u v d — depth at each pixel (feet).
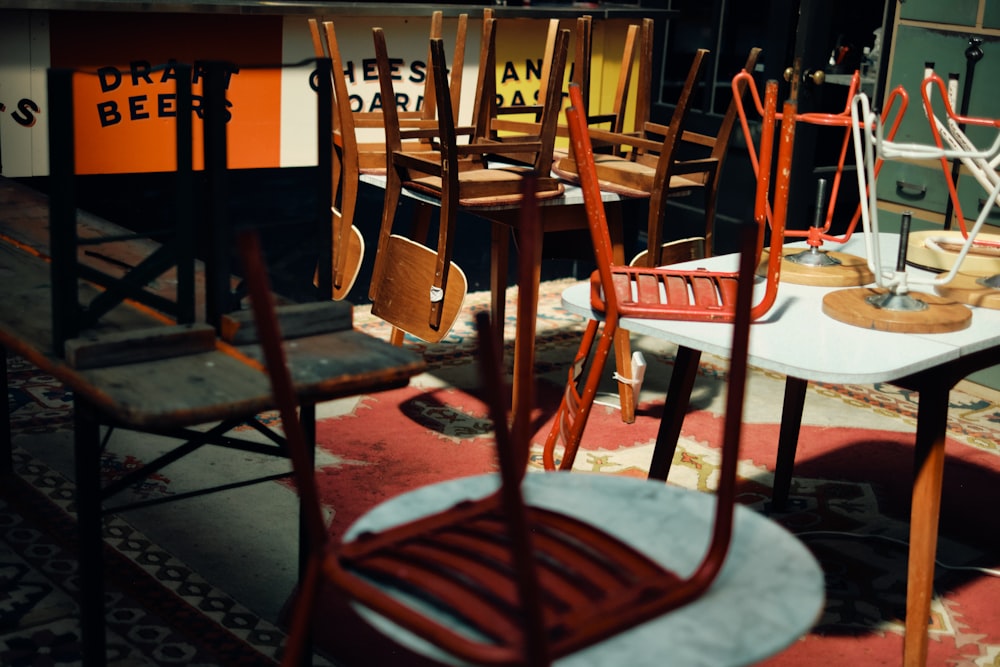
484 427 11.03
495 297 11.19
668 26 17.31
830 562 8.72
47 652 6.98
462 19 11.82
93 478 5.64
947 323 6.85
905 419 11.87
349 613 7.64
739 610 3.67
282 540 8.64
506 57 15.30
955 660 7.46
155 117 13.00
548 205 10.55
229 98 13.34
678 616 3.64
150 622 7.38
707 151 17.11
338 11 13.35
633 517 4.30
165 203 13.32
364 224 15.25
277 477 6.55
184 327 5.47
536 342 13.80
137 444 10.16
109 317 5.81
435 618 3.59
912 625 6.99
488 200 10.18
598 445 10.77
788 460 9.45
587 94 11.35
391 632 3.52
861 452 10.94
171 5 12.26
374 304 11.26
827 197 15.83
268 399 4.97
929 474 6.82
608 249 6.90
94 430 5.55
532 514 4.21
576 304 7.27
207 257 5.67
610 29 16.34
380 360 5.48
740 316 3.67
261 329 3.72
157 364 5.30
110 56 12.53
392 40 14.33
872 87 15.35
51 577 7.88
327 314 5.87
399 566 3.83
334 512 9.02
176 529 8.67
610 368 12.92
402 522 4.24
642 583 3.73
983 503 9.96
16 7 11.58
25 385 11.42
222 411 4.84
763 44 16.06
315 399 5.21
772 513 9.54
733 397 3.73
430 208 12.27
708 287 7.41
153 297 5.59
